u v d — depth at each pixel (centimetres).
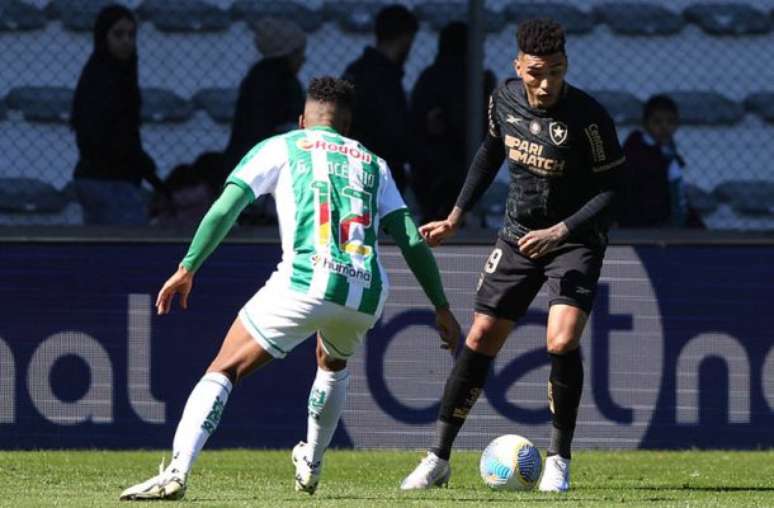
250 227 3005
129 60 3180
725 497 1909
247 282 2916
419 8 3372
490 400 2917
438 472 2038
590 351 2933
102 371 2884
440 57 3241
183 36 3331
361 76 3228
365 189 1647
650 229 3042
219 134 3300
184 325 2902
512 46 3459
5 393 2877
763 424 2956
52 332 2884
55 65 3250
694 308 2952
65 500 1659
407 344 2919
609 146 1962
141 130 3262
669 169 3259
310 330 1608
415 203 3234
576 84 3519
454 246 2928
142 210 3200
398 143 3225
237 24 3347
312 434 1761
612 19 3516
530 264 2031
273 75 3228
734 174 3456
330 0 3381
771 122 3484
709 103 3488
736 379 2953
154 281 2900
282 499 1719
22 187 3192
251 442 2922
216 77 3334
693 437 2947
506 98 2027
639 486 2150
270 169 1622
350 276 1593
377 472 2411
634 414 2938
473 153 3089
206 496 1780
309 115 1709
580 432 2933
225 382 1602
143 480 2131
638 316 2945
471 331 2056
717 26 3512
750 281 2961
